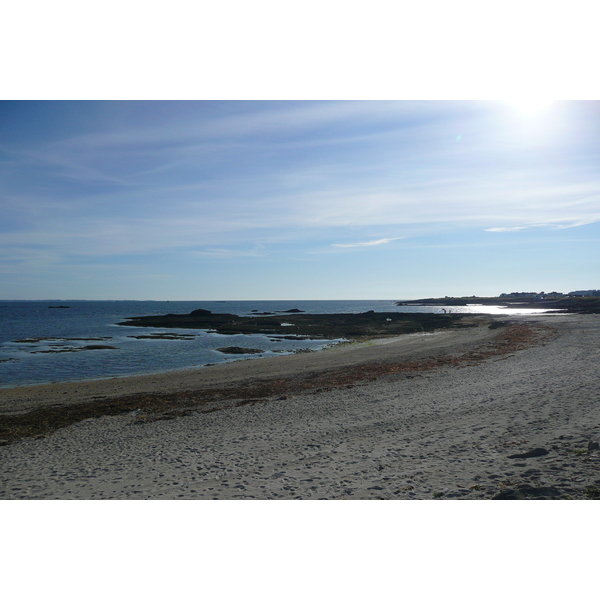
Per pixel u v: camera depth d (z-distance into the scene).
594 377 16.59
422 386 17.77
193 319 75.06
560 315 62.75
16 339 45.84
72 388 20.98
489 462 8.20
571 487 6.54
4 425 14.69
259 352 34.59
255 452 10.29
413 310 125.38
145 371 26.59
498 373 19.58
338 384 19.22
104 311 136.88
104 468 9.66
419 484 7.41
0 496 8.02
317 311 128.12
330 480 8.01
